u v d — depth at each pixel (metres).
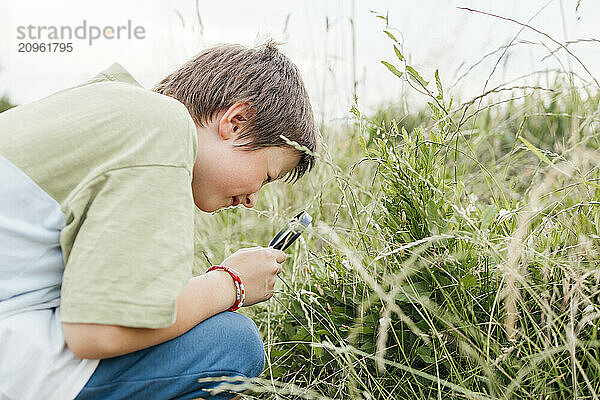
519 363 1.23
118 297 0.99
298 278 1.78
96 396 1.10
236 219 2.28
